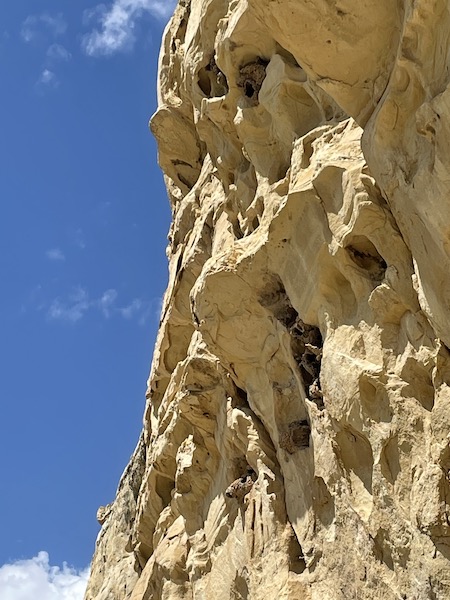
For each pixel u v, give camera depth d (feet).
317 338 44.98
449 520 33.04
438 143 29.48
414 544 34.53
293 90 48.24
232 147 56.65
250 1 34.24
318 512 42.93
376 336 38.81
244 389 52.70
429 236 31.27
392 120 32.30
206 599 54.49
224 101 54.29
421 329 36.45
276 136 50.21
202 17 58.18
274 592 43.65
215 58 54.08
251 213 52.13
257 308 49.65
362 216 38.47
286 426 47.50
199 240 63.21
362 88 34.30
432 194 30.19
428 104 29.55
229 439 55.52
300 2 32.78
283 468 47.29
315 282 42.96
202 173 69.62
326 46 33.53
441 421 33.65
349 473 39.83
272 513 46.73
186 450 62.85
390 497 36.01
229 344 51.34
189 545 60.34
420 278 32.89
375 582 36.73
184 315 68.08
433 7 29.71
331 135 44.37
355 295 40.83
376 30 32.73
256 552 47.26
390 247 38.06
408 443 35.88
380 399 37.78
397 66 31.32
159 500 71.20
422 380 36.37
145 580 67.92
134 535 78.33
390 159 32.63
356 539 38.42
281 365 48.83
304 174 44.55
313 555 42.45
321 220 42.32
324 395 40.86
